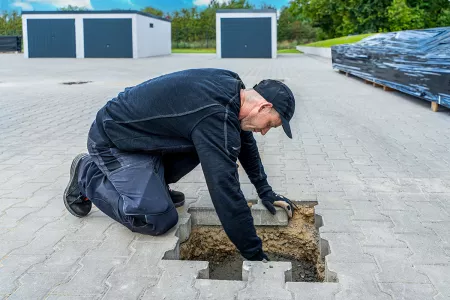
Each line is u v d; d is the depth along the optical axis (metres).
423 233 2.87
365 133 5.89
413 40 8.80
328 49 26.11
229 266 3.20
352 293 2.20
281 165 4.46
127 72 16.97
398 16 31.33
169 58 28.81
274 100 2.40
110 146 2.75
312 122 6.71
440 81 6.93
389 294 2.20
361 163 4.48
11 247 2.72
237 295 2.19
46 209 3.33
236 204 2.35
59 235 2.88
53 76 15.13
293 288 2.24
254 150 3.12
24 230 2.96
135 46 29.25
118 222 3.05
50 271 2.44
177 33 48.09
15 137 5.75
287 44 50.06
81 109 8.02
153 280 2.33
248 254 2.47
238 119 2.40
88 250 2.67
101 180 2.83
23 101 9.06
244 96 2.43
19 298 2.19
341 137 5.69
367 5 32.66
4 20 45.78
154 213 2.64
